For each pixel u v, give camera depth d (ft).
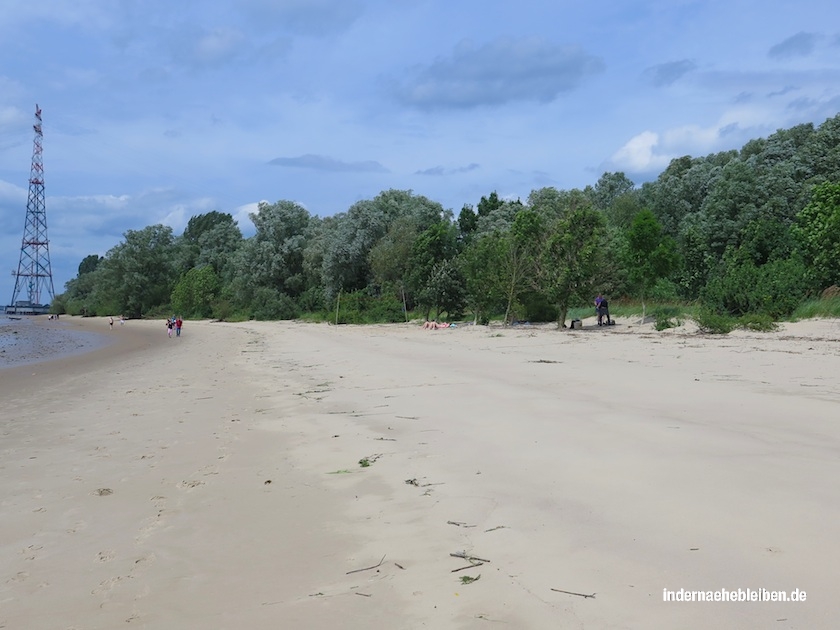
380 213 205.57
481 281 123.44
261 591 14.29
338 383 47.98
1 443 33.01
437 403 35.53
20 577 15.89
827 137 167.32
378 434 29.17
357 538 17.04
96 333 207.21
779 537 14.58
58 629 13.10
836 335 68.13
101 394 52.49
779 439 23.58
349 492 21.16
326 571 15.11
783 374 41.04
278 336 133.08
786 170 159.33
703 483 18.69
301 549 16.61
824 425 25.81
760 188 144.77
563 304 103.81
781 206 140.77
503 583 13.55
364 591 13.84
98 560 16.75
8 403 49.93
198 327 224.74
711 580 12.83
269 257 242.99
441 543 16.10
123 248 325.42
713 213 146.20
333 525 18.20
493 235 126.93
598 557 14.30
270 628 12.51
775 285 86.43
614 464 21.27
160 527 19.02
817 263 87.61
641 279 99.55
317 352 80.89
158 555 16.84
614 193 255.29
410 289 157.58
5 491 23.68
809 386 35.81
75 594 14.75
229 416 37.40
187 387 53.57
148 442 31.30
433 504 19.10
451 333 107.24
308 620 12.73
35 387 61.57
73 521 19.98
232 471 24.94
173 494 22.31
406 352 71.20
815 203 103.40
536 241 117.39
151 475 24.98
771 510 16.21
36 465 27.63
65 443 32.19
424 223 190.60
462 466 22.80
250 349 99.55
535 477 20.68
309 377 53.62
